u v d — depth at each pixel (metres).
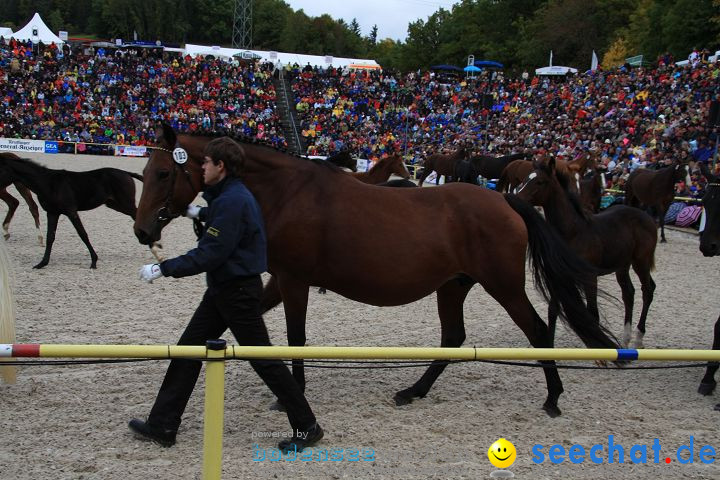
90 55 39.09
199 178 4.73
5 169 8.90
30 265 9.52
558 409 4.94
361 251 4.59
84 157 29.09
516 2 65.19
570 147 23.69
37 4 112.69
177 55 42.81
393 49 90.31
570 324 4.96
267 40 108.25
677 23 37.34
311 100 38.47
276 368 4.03
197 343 4.14
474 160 19.91
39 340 6.11
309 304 8.19
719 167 17.38
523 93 35.25
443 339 5.38
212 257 3.74
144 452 4.00
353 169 10.62
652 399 5.39
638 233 6.83
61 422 4.39
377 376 5.69
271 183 4.69
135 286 8.56
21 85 34.25
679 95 25.09
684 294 9.70
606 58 46.94
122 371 5.45
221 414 2.99
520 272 4.83
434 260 4.72
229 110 36.81
